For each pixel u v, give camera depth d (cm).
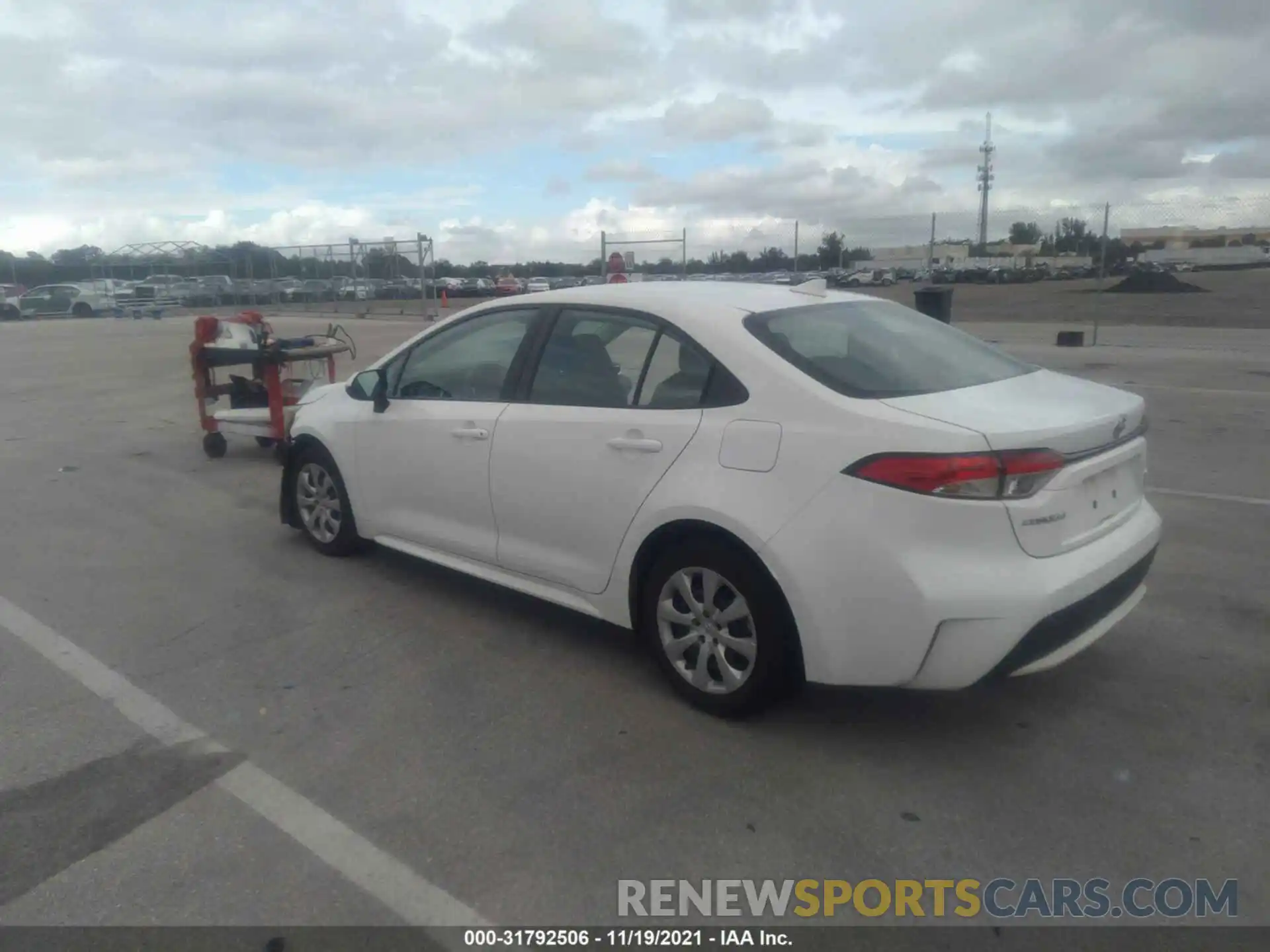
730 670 402
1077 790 359
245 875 316
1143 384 1275
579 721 413
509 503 475
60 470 891
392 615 529
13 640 501
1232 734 395
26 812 351
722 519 385
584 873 318
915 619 350
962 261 3412
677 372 419
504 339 494
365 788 365
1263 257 3128
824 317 441
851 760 380
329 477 602
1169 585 552
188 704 431
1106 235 1948
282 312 3331
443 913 300
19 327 3169
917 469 348
